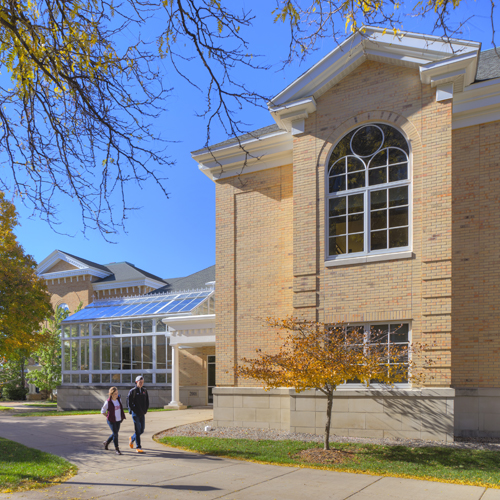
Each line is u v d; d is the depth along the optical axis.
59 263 44.38
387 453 10.43
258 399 14.85
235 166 16.59
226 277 16.25
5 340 24.05
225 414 15.22
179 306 28.31
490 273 12.57
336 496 7.28
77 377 30.05
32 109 5.45
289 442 11.89
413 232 12.73
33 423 18.11
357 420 12.66
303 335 12.35
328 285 13.62
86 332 30.42
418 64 12.96
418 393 12.01
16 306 22.56
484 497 7.21
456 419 12.39
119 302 32.34
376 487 7.81
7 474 8.49
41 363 35.03
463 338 12.62
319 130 14.38
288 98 14.54
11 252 24.42
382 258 12.97
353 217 13.73
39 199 5.53
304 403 13.35
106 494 7.32
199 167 17.16
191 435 13.70
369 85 13.80
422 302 12.32
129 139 5.28
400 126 13.27
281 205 15.69
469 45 12.02
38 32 5.26
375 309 12.91
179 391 25.80
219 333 16.02
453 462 9.55
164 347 27.14
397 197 13.22
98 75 5.26
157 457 10.45
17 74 5.41
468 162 13.17
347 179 13.93
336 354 10.60
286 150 15.63
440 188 12.46
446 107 12.62
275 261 15.54
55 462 9.83
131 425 16.42
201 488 7.71
